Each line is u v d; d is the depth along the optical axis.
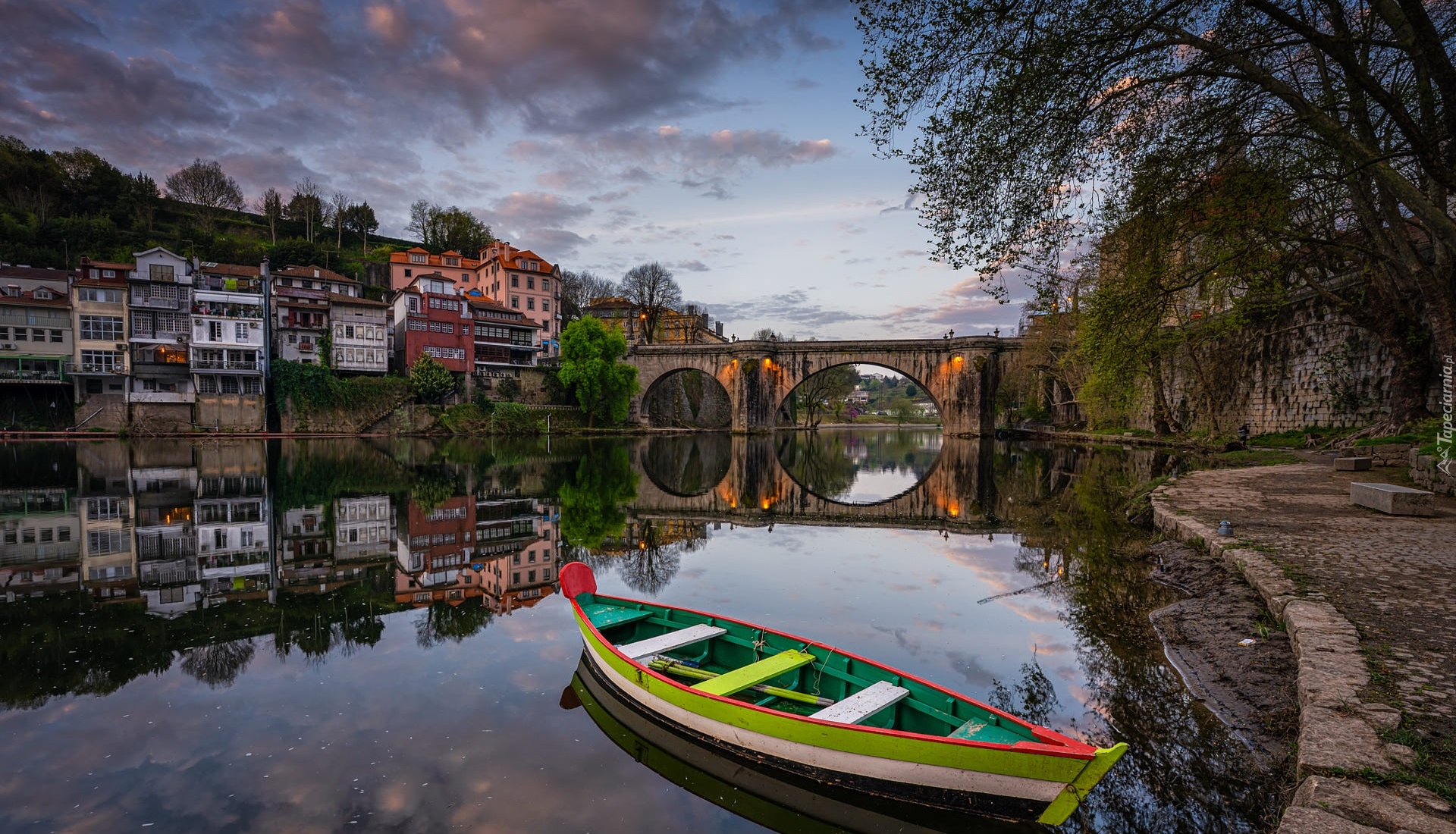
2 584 12.61
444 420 58.72
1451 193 8.33
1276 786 5.14
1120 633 8.92
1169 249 12.05
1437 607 6.95
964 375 61.56
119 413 49.72
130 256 65.69
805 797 5.58
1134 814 4.96
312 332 57.25
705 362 70.06
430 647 9.09
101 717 6.90
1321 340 28.41
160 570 13.61
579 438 60.16
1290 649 7.01
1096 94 9.68
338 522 18.86
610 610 8.94
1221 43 9.86
